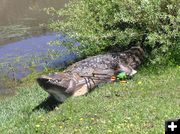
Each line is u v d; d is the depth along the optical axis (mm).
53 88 11305
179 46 12969
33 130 9391
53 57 15930
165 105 9570
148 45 14016
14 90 14562
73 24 14586
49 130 9203
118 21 13500
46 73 15547
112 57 12945
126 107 9805
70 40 14914
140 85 11383
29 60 17344
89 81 11953
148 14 13031
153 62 12484
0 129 10148
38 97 12680
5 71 16500
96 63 12586
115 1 13688
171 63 12609
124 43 13648
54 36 20906
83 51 14484
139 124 8680
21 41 20656
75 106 10320
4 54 18766
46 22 24172
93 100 10695
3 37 21719
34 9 27844
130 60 13125
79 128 9039
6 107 12398
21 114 11195
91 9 14586
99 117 9461
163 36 12641
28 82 15070
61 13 15539
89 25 14258
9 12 27703
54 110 10711
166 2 13305
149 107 9539
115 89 11422
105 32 13836
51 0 29641
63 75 11672
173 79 11477
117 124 8836
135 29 13367
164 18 12859
